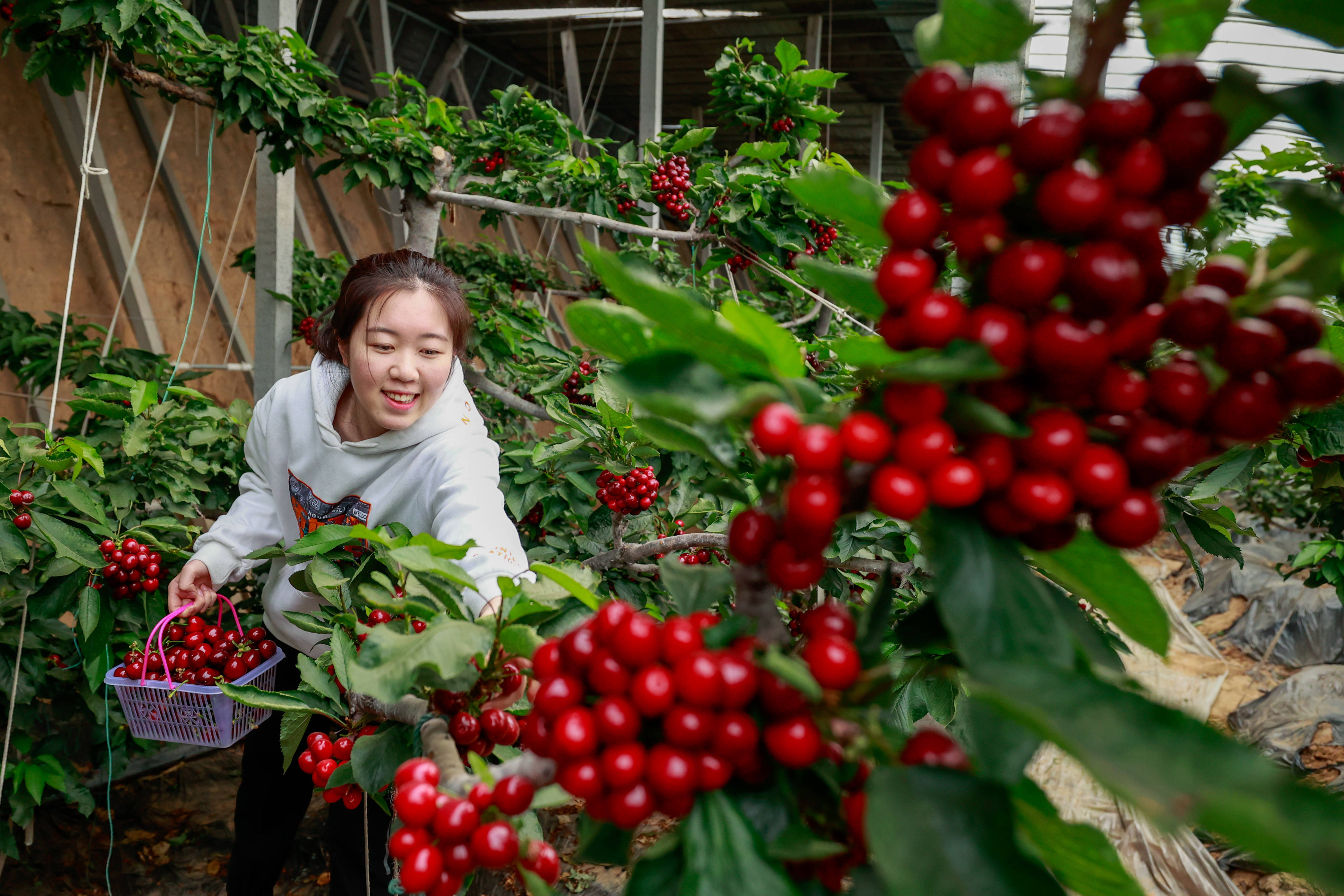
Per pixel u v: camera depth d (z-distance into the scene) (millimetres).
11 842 2756
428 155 3209
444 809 567
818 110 3424
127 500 2561
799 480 427
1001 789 397
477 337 3408
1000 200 407
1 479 2176
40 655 2723
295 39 3109
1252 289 425
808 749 438
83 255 5668
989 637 406
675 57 11086
